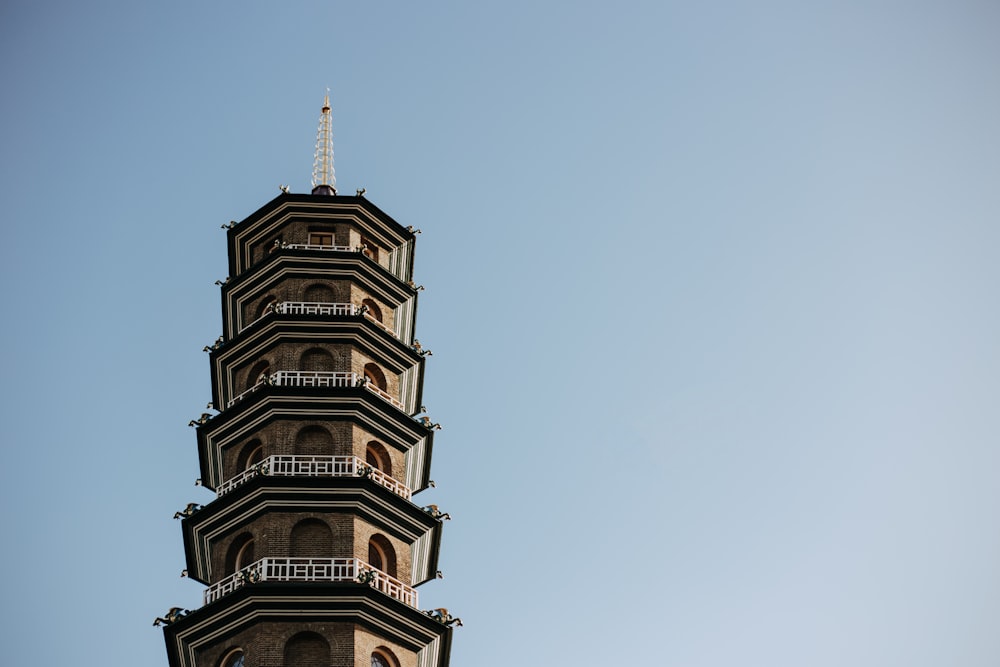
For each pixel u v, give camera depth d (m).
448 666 58.44
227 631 55.12
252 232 71.75
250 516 58.72
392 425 63.88
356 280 68.62
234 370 66.94
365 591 55.16
